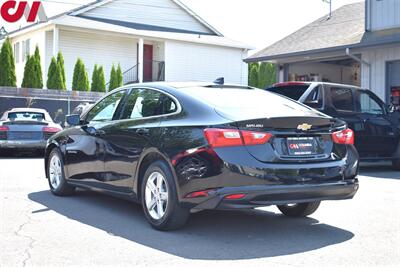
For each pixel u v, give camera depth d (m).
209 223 5.90
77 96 21.02
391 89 15.80
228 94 5.84
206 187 4.89
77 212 6.41
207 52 31.16
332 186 5.19
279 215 6.41
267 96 6.13
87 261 4.41
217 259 4.48
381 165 12.34
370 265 4.35
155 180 5.50
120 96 6.60
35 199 7.28
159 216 5.42
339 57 17.70
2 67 22.34
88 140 6.73
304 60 18.67
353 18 19.61
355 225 5.83
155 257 4.53
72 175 7.14
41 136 13.39
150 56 30.39
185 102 5.50
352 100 10.31
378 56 16.06
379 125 10.48
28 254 4.59
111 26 26.22
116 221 5.93
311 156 5.21
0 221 5.86
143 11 30.45
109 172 6.27
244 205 4.85
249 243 5.04
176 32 30.48
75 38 27.27
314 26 20.53
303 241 5.13
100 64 28.11
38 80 22.97
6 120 13.55
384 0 16.06
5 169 10.79
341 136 5.51
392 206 6.87
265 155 4.94
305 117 5.18
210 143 4.91
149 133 5.60
